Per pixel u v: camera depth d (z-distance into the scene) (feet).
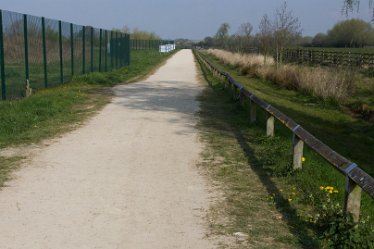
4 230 14.39
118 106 41.37
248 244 13.85
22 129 29.43
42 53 48.32
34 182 19.17
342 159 15.53
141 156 24.08
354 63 95.86
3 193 17.74
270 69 82.23
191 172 21.39
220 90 55.57
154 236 14.26
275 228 15.10
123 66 96.99
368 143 41.93
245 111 39.50
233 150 25.77
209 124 33.68
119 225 15.02
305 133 20.21
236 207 16.97
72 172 20.80
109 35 82.84
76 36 61.82
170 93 53.01
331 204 16.20
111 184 19.24
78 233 14.32
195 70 98.02
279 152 24.58
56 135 28.45
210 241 14.02
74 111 37.58
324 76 63.62
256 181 20.17
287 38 96.02
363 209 18.43
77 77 59.93
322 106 57.16
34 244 13.47
